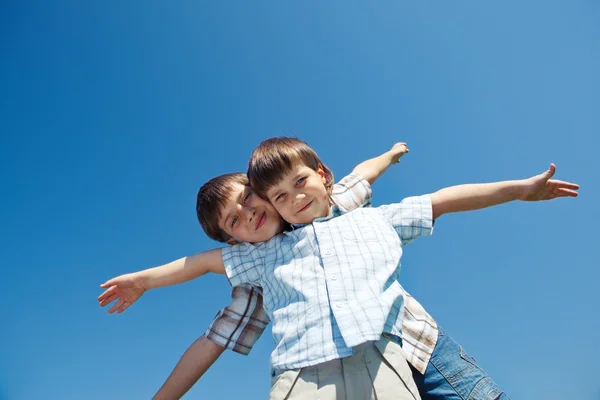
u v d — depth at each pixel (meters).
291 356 0.97
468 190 1.18
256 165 1.23
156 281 1.26
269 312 1.12
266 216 1.26
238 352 1.25
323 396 0.91
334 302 0.99
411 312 1.26
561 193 1.16
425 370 1.18
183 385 1.23
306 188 1.20
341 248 1.09
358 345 0.95
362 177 1.47
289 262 1.14
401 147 1.67
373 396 0.90
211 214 1.30
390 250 1.10
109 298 1.26
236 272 1.22
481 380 1.20
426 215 1.16
